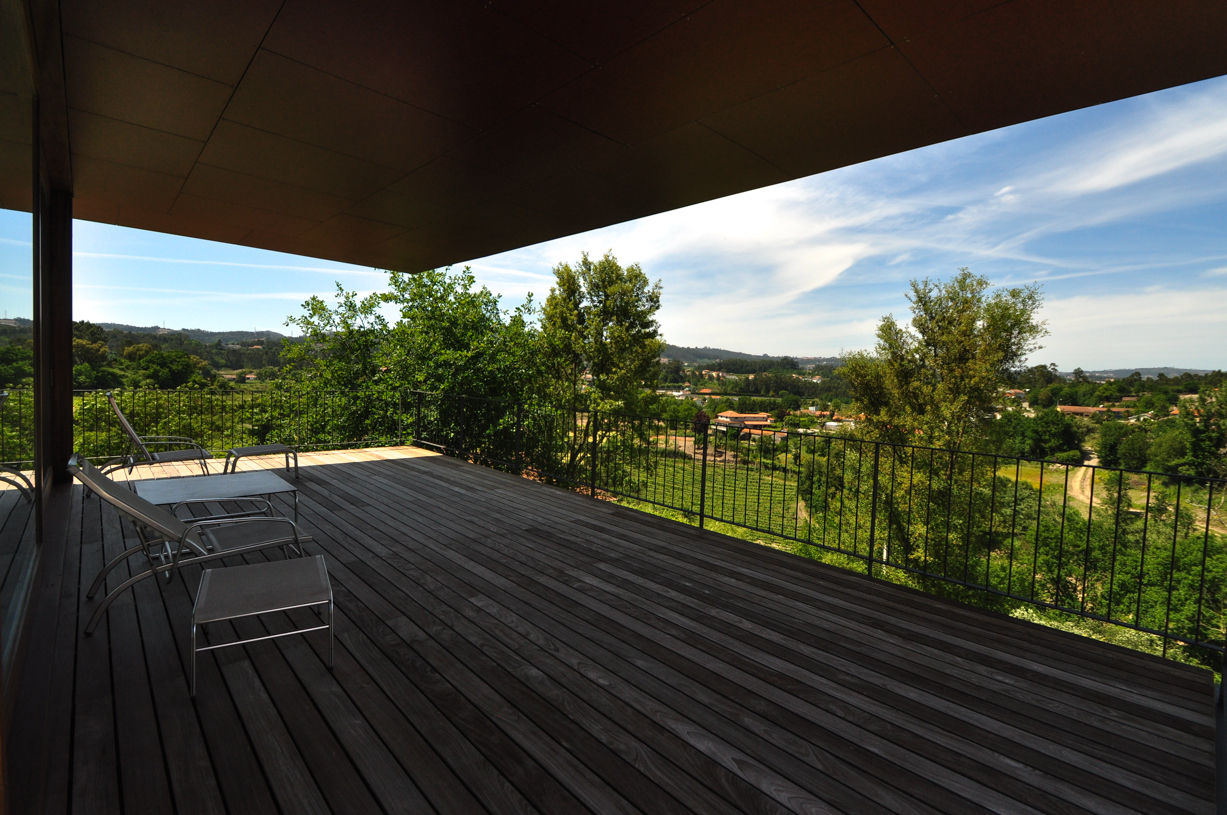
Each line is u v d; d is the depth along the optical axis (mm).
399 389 9312
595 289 23062
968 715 2203
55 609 2887
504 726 2059
